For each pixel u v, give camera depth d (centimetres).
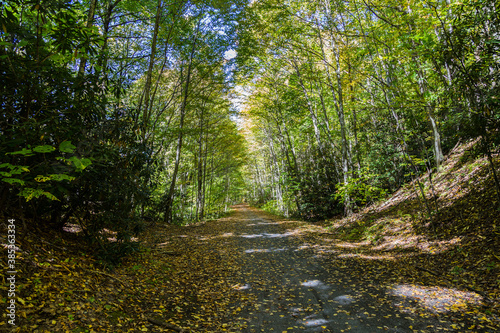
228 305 450
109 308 350
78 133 394
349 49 1201
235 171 3322
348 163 1382
